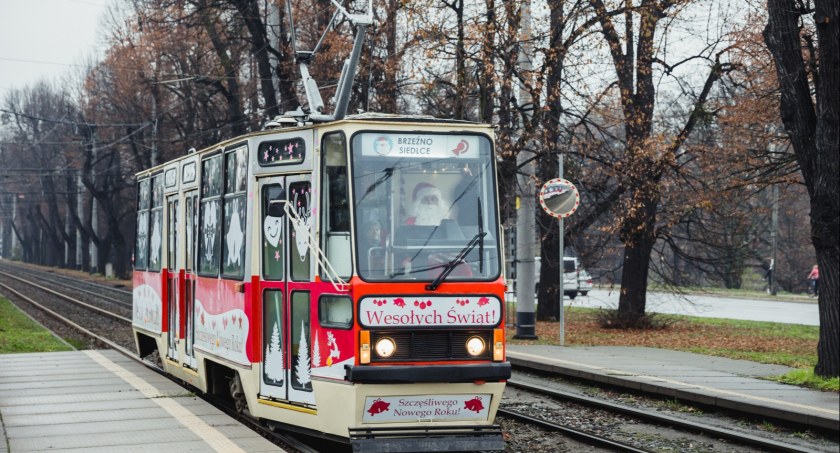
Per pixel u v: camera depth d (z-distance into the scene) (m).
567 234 27.58
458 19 22.44
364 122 9.59
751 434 11.33
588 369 15.90
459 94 22.41
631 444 10.84
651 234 26.38
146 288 16.58
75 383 13.92
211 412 11.05
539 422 12.00
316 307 9.66
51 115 78.44
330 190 9.67
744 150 23.48
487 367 9.45
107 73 52.31
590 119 24.20
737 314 35.03
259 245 10.66
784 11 15.48
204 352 12.37
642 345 21.36
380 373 9.13
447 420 9.55
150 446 9.05
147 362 17.53
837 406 11.94
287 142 10.26
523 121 22.94
